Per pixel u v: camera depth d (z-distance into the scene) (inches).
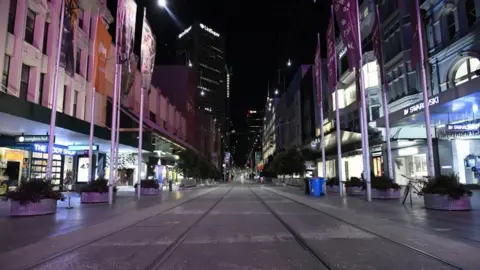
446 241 327.3
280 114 4099.4
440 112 843.4
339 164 976.3
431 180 611.8
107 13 1350.9
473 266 242.5
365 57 1520.7
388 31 1422.2
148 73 951.6
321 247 310.8
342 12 844.0
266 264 256.7
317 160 2437.3
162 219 520.4
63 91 1054.4
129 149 1419.8
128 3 808.9
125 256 283.4
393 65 1360.7
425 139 1130.7
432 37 1152.2
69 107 1077.1
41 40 947.3
